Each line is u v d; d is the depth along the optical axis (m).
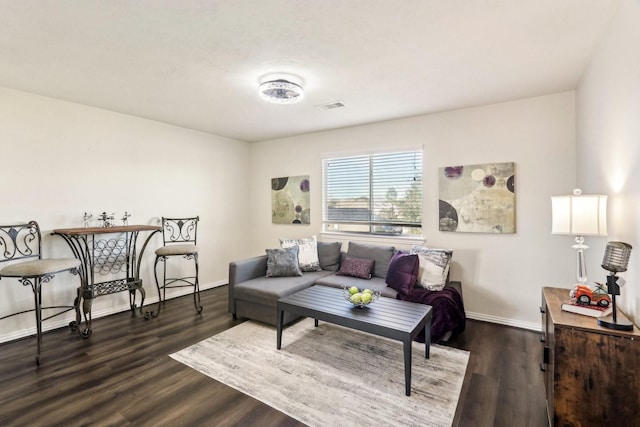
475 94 3.10
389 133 4.04
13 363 2.54
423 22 1.88
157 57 2.32
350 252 4.07
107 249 3.67
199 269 4.72
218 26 1.91
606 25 1.91
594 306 1.77
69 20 1.83
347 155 4.41
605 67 2.01
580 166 2.80
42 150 3.16
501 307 3.38
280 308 2.79
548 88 2.96
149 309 3.89
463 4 1.71
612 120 1.91
